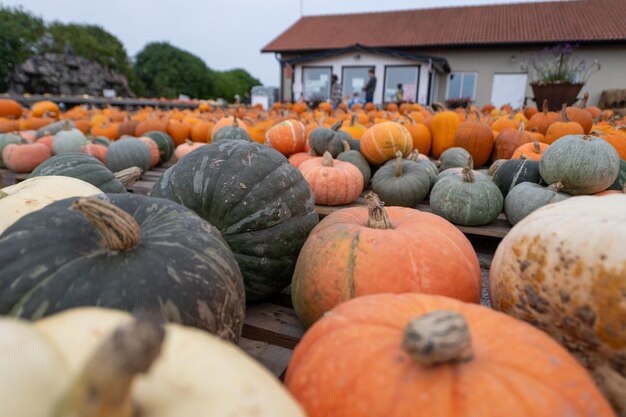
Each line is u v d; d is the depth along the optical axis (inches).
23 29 958.4
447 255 55.2
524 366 32.1
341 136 167.8
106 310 29.6
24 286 39.8
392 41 845.2
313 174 131.3
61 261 41.6
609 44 697.0
